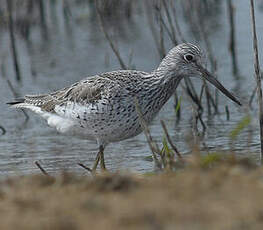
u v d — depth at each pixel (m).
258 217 7.42
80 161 14.86
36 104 14.71
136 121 13.33
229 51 23.09
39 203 8.49
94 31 26.19
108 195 8.69
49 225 7.57
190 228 7.17
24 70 22.80
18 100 15.43
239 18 26.41
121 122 13.20
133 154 15.19
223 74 21.55
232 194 8.30
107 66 22.62
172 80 13.71
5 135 17.45
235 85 20.62
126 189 8.90
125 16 26.89
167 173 9.98
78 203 8.35
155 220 7.48
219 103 19.44
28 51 24.69
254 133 16.11
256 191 8.38
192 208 7.82
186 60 13.55
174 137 16.36
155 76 13.48
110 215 7.78
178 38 24.34
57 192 9.02
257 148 14.64
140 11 27.53
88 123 13.41
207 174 9.31
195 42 24.09
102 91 13.07
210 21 26.34
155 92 13.45
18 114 19.44
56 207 8.24
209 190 8.51
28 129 17.94
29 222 7.75
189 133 16.30
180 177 9.28
